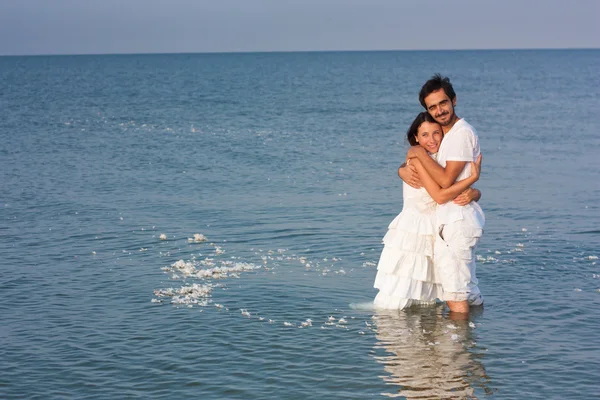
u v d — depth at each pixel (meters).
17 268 9.86
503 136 28.39
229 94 58.66
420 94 8.06
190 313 7.98
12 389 6.13
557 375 6.39
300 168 20.05
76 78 92.38
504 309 8.18
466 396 5.99
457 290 8.00
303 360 6.72
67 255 10.57
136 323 7.68
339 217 13.34
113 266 9.96
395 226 8.30
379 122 35.00
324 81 84.56
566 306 8.26
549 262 10.09
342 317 7.90
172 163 21.00
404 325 7.66
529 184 17.27
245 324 7.64
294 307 8.21
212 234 11.90
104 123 34.06
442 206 8.09
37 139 27.23
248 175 18.78
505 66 142.62
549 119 35.38
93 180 17.84
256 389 6.11
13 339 7.25
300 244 11.22
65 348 7.01
